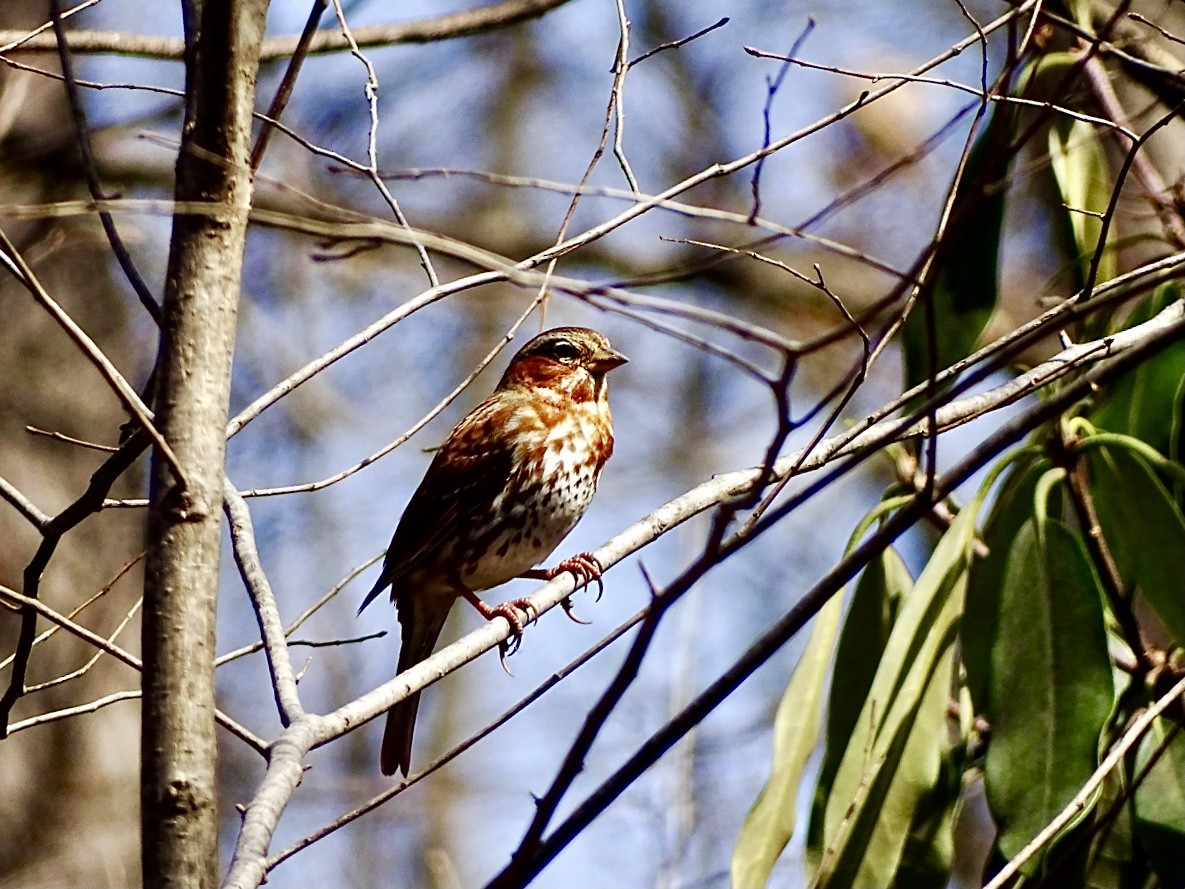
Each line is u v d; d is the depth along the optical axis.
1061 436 9.95
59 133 16.94
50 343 14.97
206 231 6.34
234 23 6.25
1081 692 9.19
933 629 9.77
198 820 5.81
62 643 14.38
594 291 5.55
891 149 18.17
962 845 15.92
